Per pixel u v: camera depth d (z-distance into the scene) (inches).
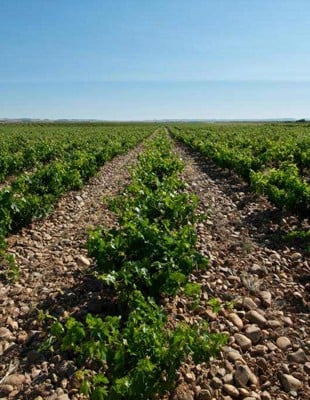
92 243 244.7
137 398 145.9
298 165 716.0
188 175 726.5
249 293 256.5
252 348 201.3
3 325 220.4
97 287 257.3
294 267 296.5
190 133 1777.8
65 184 518.9
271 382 180.1
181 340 156.6
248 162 580.4
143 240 245.4
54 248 336.5
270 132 1720.0
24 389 174.6
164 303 233.3
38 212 400.5
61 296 248.7
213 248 332.5
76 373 175.3
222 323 220.7
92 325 163.5
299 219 396.5
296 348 201.2
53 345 199.3
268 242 350.6
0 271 285.4
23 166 745.6
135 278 223.5
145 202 348.2
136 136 1628.9
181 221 349.7
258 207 464.4
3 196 358.6
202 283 264.5
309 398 170.2
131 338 159.3
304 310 236.8
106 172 762.2
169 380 156.4
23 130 2445.9
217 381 175.5
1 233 323.6
